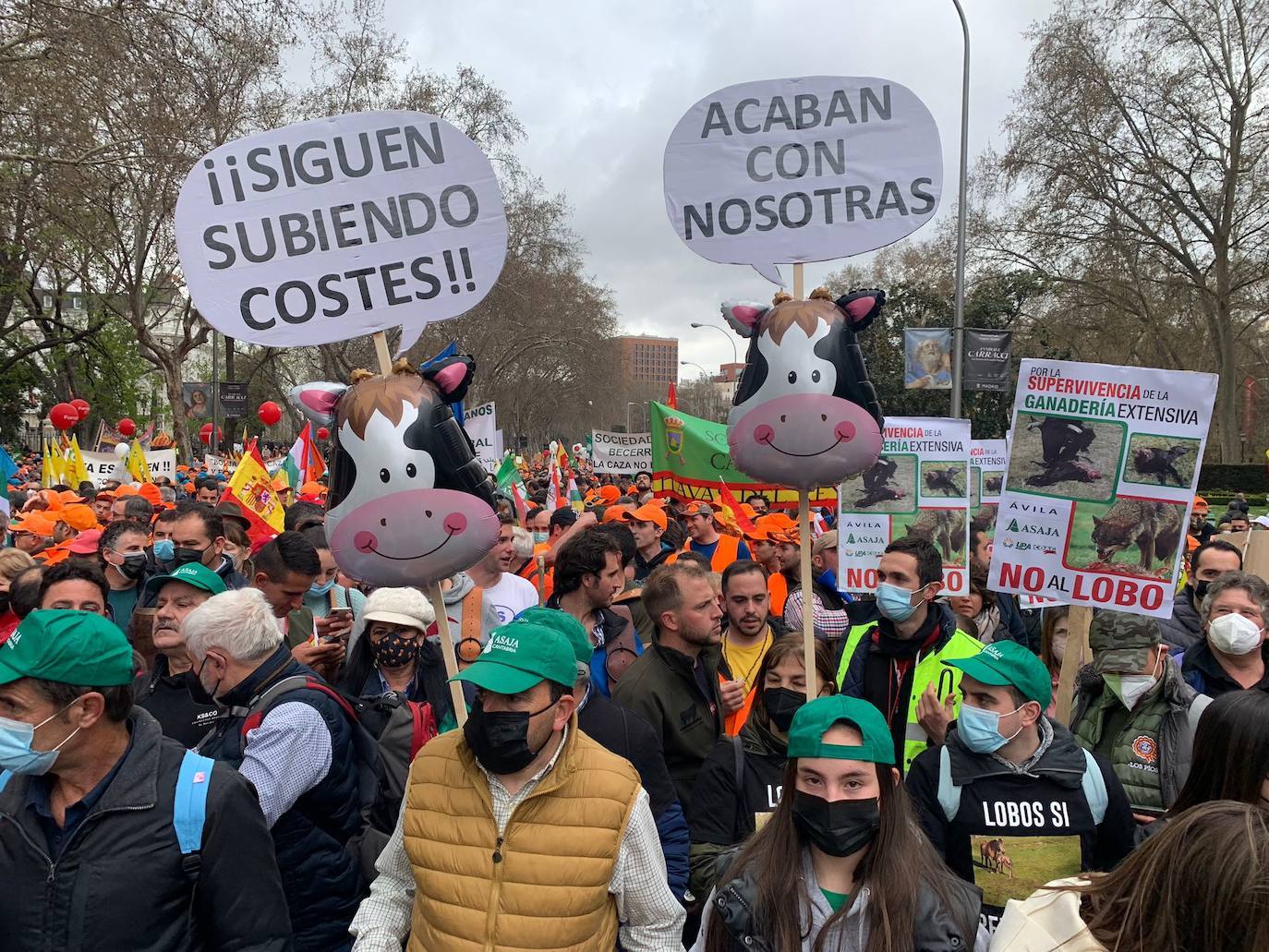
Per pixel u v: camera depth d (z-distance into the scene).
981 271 36.09
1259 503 32.50
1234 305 33.91
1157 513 4.06
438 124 3.49
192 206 3.39
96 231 23.09
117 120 17.11
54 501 8.55
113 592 5.36
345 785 3.11
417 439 3.11
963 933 2.28
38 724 2.07
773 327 3.56
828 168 3.77
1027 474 4.29
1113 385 4.15
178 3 16.86
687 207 3.86
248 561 6.27
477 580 5.59
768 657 3.29
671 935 2.65
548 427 89.31
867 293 3.56
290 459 11.48
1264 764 2.35
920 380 19.56
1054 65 30.53
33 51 16.42
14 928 2.07
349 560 3.14
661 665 3.79
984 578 5.77
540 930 2.46
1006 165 32.12
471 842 2.54
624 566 5.73
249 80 22.70
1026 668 2.87
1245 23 29.33
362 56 31.81
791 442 3.48
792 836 2.38
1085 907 1.97
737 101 3.82
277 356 42.72
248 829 2.25
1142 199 31.56
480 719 2.52
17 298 28.80
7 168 18.09
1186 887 1.78
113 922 2.07
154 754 2.23
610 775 2.61
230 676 3.11
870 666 4.08
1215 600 4.02
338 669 4.15
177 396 30.27
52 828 2.15
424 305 3.49
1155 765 3.57
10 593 4.28
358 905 3.11
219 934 2.19
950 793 2.94
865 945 2.26
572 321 58.22
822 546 6.46
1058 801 2.86
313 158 3.45
